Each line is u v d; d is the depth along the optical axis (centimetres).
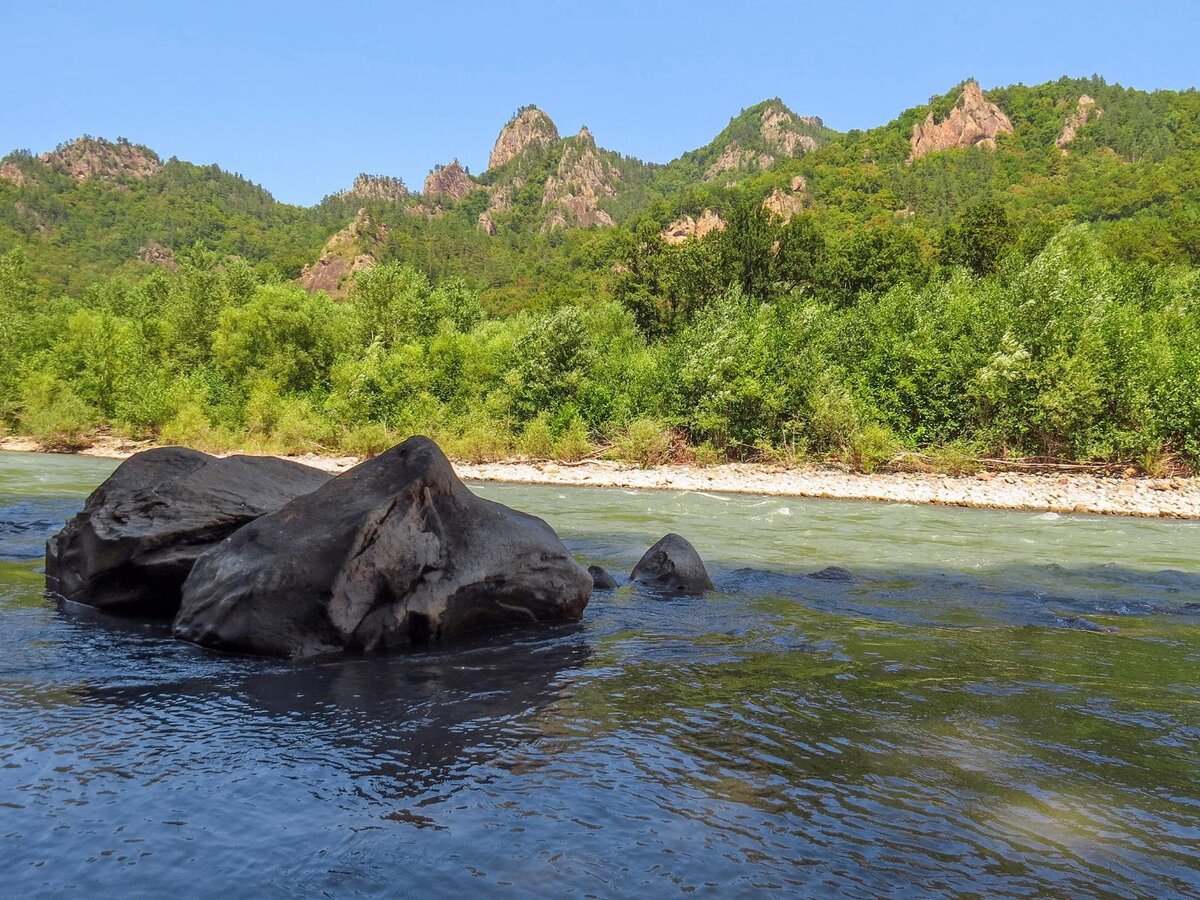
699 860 325
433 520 699
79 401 3656
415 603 660
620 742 449
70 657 601
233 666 590
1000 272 4328
